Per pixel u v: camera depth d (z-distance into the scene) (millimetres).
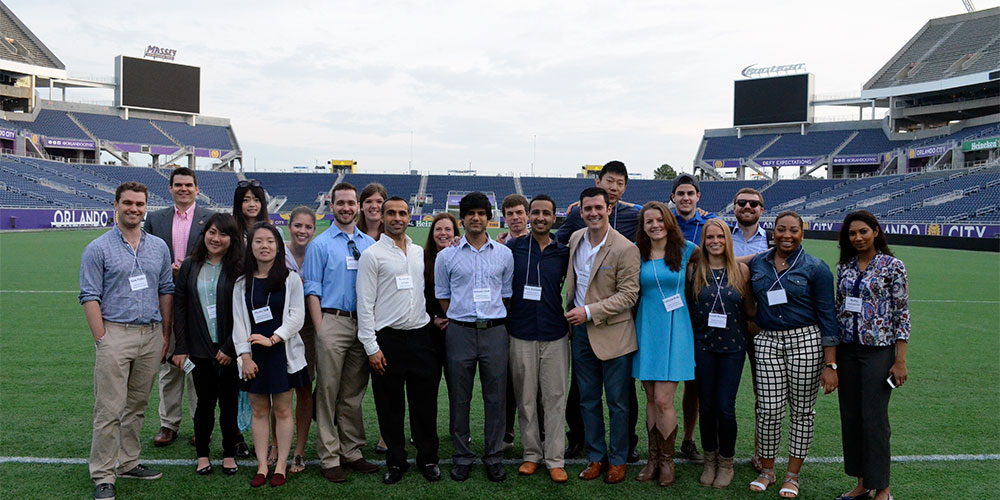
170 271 4016
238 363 3721
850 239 3615
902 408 5367
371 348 3820
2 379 5938
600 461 4035
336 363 3941
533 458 4066
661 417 3844
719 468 3895
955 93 40875
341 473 3914
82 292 3598
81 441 4434
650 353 3842
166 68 49469
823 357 3723
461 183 54469
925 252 23547
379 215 4277
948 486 3846
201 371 3912
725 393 3809
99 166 43844
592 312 3805
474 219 3908
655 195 50469
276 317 3760
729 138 51344
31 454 4203
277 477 3816
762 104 49031
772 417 3787
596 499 3672
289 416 3889
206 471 3971
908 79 42625
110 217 34844
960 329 8898
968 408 5375
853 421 3664
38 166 39000
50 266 15117
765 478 3848
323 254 4055
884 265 3537
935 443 4559
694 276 3885
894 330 3520
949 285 13664
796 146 47750
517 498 3680
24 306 9859
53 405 5191
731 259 3826
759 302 3826
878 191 37906
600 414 4051
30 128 43156
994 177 30766
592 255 3977
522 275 4027
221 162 52688
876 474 3533
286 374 3785
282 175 52562
